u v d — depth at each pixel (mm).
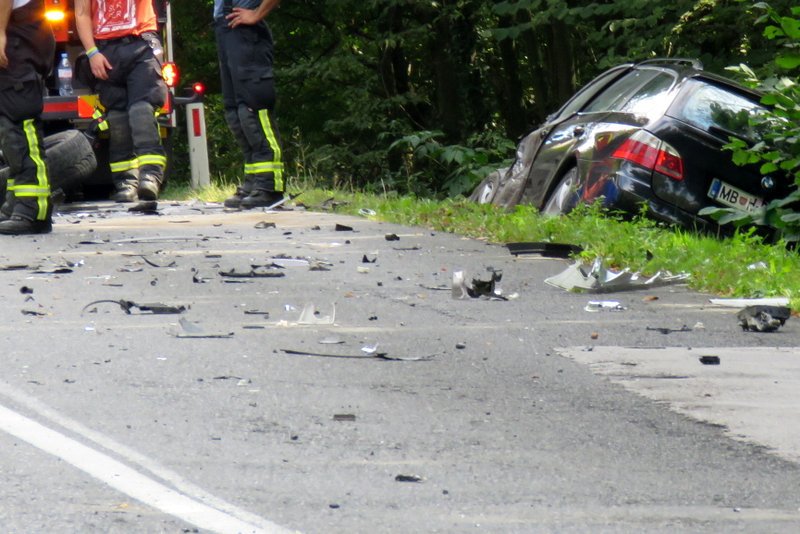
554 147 28719
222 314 16641
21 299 17500
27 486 9516
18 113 24312
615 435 11289
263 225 26203
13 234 24484
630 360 14289
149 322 16016
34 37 24234
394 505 9336
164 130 42250
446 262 21516
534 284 19562
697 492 9781
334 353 14391
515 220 24781
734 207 25609
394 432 11234
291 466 10195
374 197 32562
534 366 13945
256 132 30516
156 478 9797
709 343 15344
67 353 14070
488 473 10133
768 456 10734
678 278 19812
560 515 9203
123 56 32000
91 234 24750
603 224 23672
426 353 14500
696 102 25859
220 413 11695
